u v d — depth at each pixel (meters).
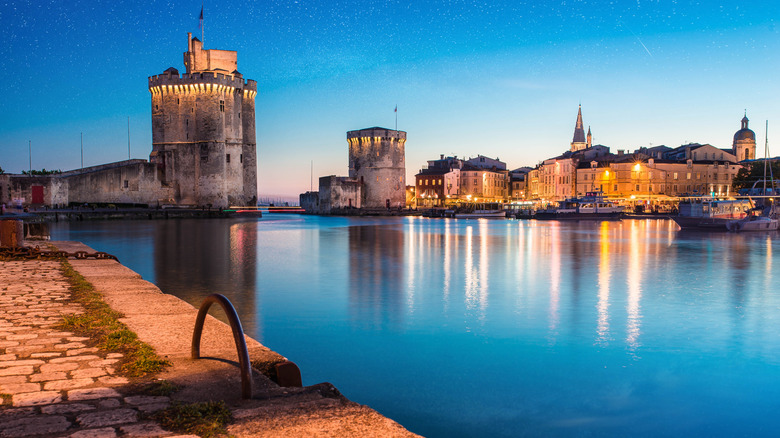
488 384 12.04
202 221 77.25
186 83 87.94
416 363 13.50
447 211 110.38
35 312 9.03
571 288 24.38
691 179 111.00
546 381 12.28
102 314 8.70
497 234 60.59
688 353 14.36
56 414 4.56
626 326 17.17
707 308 20.06
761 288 24.39
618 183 110.69
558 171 123.81
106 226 61.41
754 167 94.00
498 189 146.88
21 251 18.14
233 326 5.25
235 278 26.80
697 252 40.41
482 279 26.98
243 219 87.81
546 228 73.56
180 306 9.63
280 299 21.52
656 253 39.72
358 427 4.43
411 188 149.00
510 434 9.70
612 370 12.98
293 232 61.62
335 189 120.62
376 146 125.25
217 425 4.32
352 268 30.95
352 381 12.20
